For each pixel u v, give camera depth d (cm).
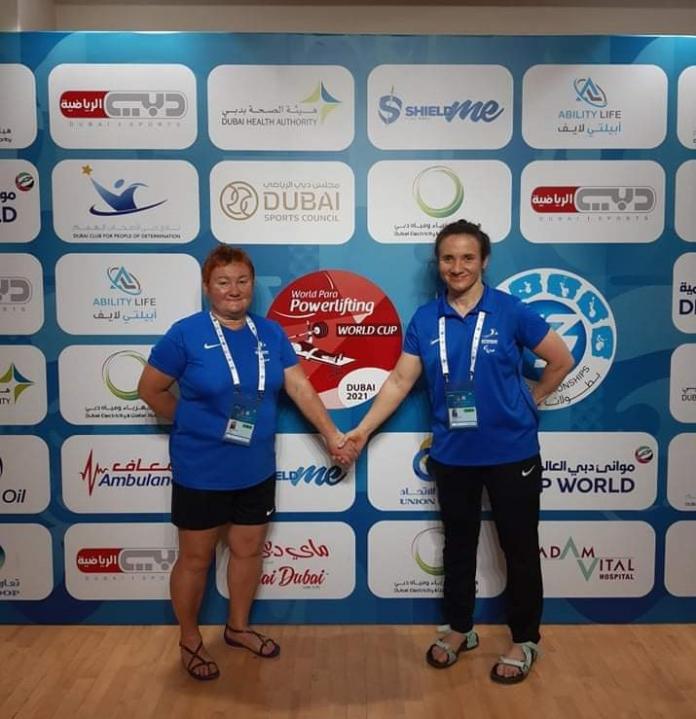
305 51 268
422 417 281
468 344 249
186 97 269
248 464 252
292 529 287
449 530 263
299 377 264
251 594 275
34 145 270
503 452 248
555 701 241
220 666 262
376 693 246
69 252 274
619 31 350
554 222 275
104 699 243
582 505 287
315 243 275
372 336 279
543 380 260
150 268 276
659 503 287
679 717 233
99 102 269
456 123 271
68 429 282
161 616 293
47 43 266
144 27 350
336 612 292
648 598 292
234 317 253
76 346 279
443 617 292
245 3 348
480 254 248
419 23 348
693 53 269
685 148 273
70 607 291
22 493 285
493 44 268
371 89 270
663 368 282
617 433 284
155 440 283
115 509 287
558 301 279
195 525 251
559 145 272
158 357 250
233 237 275
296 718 233
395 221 275
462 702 241
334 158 272
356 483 285
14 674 258
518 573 253
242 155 271
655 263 277
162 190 272
